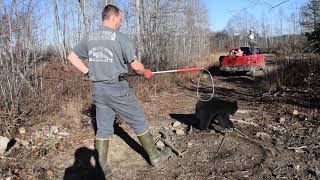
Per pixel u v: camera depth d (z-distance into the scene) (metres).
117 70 4.56
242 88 12.74
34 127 6.36
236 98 10.19
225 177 4.66
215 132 6.33
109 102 4.66
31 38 7.51
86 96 8.07
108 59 4.50
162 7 15.89
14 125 6.13
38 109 6.97
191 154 5.42
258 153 5.38
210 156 5.33
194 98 10.08
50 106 7.15
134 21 14.95
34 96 7.12
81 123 6.66
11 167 4.93
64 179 4.70
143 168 5.02
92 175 4.80
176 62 16.44
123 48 4.50
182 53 18.55
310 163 4.99
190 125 6.80
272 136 6.13
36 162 5.13
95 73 4.56
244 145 5.70
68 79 9.00
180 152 5.35
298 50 15.35
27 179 4.65
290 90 10.71
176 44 17.09
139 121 4.88
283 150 5.48
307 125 6.69
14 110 6.33
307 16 13.47
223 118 6.31
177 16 17.62
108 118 4.77
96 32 4.54
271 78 12.06
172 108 8.55
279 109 8.19
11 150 5.40
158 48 15.35
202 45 34.12
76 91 8.37
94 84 4.62
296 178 4.58
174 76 13.81
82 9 17.08
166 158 5.23
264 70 15.19
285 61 12.66
